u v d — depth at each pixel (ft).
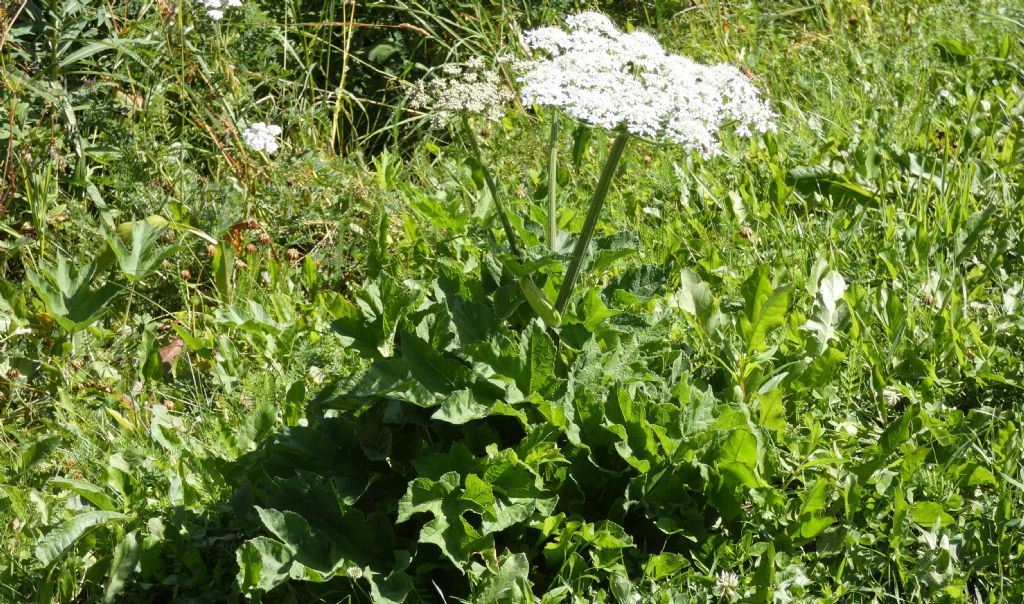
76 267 10.99
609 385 7.89
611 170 7.27
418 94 8.65
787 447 8.91
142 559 7.66
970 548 7.98
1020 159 13.93
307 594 7.46
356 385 7.36
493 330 7.61
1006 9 20.48
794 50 18.71
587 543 7.66
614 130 7.22
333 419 8.02
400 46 17.28
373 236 11.68
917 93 16.61
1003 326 10.70
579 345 7.89
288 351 10.12
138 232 10.68
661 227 12.53
